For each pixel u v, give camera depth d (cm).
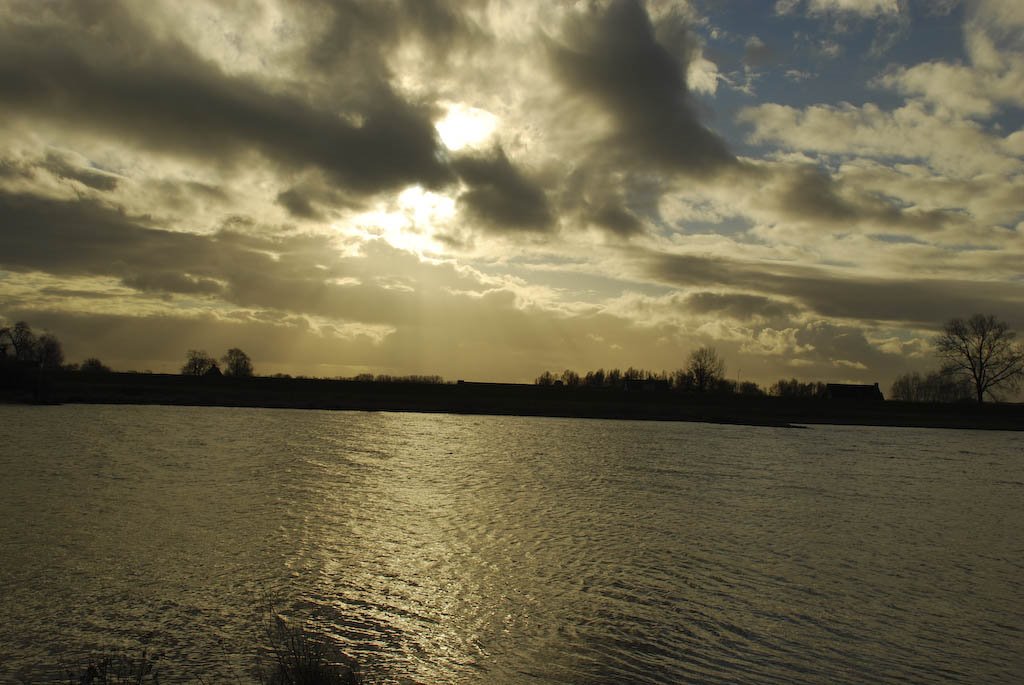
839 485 5231
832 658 1914
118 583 2238
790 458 6938
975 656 1972
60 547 2605
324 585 2302
